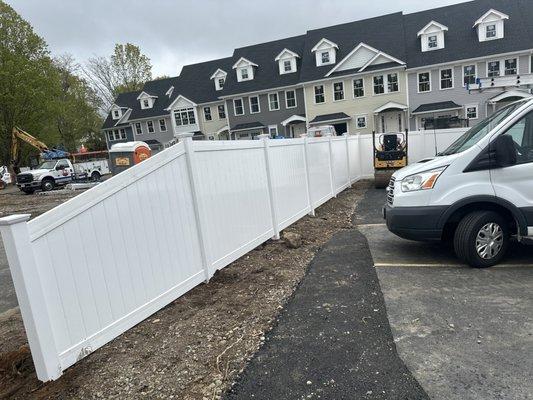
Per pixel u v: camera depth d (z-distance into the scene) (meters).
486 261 4.85
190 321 3.93
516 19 28.77
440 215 4.87
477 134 5.16
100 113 58.12
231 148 5.44
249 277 5.08
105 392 2.90
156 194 4.08
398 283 4.61
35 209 16.38
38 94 35.50
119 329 3.65
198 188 4.66
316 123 32.25
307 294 4.49
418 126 30.39
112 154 15.32
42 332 2.97
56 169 27.78
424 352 3.15
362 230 7.50
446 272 4.83
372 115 31.44
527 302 3.84
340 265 5.44
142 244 3.90
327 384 2.84
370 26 33.59
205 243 4.81
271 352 3.32
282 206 7.23
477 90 10.07
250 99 36.28
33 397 2.89
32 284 2.89
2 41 35.03
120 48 56.50
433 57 29.36
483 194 4.72
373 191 12.91
